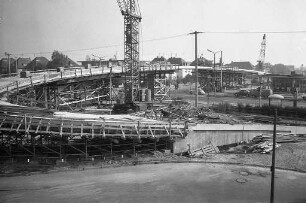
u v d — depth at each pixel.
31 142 26.33
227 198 19.94
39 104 41.59
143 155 28.33
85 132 25.89
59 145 26.20
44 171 23.36
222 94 91.44
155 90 70.50
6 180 21.47
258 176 24.14
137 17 52.59
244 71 112.69
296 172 25.06
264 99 75.69
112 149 28.52
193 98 78.81
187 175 24.02
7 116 23.23
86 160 26.12
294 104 50.34
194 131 30.75
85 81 51.66
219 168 25.91
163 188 21.25
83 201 18.72
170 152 29.56
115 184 21.64
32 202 18.31
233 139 33.28
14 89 35.91
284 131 35.25
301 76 85.12
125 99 55.53
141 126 27.70
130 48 53.50
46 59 82.94
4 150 25.61
